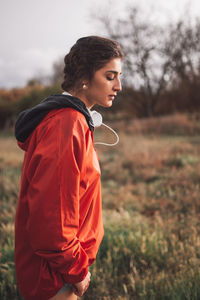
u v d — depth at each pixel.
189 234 3.15
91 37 1.11
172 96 23.78
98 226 1.22
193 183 5.36
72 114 1.05
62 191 0.97
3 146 12.39
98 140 11.65
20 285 1.16
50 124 1.04
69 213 0.99
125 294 2.15
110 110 23.33
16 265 1.16
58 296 1.11
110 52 1.08
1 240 3.01
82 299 2.21
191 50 22.39
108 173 7.12
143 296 2.05
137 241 2.81
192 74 22.70
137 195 5.25
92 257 1.19
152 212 4.34
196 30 22.19
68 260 0.99
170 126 15.04
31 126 1.12
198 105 22.48
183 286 2.07
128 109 25.36
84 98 1.17
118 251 2.68
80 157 1.03
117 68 1.12
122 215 3.63
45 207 0.96
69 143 1.00
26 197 1.12
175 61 22.70
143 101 24.56
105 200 4.89
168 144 9.82
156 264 2.54
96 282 2.29
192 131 14.05
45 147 1.01
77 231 1.08
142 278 2.35
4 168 7.61
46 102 1.10
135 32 22.61
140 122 17.22
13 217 3.94
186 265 2.43
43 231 0.97
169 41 22.86
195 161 7.17
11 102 27.09
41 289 1.09
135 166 7.37
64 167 0.97
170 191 4.94
